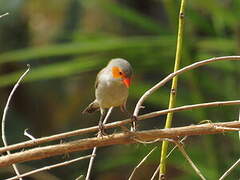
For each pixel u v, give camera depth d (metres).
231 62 10.48
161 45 10.52
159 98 10.66
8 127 18.06
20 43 18.88
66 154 6.10
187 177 10.38
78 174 17.14
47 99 19.45
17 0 18.75
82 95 19.66
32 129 18.91
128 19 11.08
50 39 19.00
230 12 10.38
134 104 18.59
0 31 18.64
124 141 6.03
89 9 20.38
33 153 5.89
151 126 17.91
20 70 18.22
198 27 11.42
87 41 11.33
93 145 6.00
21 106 18.95
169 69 10.65
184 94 10.56
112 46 10.55
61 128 19.36
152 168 17.81
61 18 19.94
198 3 10.93
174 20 10.27
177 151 9.95
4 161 5.86
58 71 10.98
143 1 19.25
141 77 15.75
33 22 19.39
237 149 9.77
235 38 10.37
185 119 16.92
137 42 10.54
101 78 8.27
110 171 18.20
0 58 12.93
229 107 10.12
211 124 6.03
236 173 9.64
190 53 9.98
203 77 10.38
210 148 9.50
